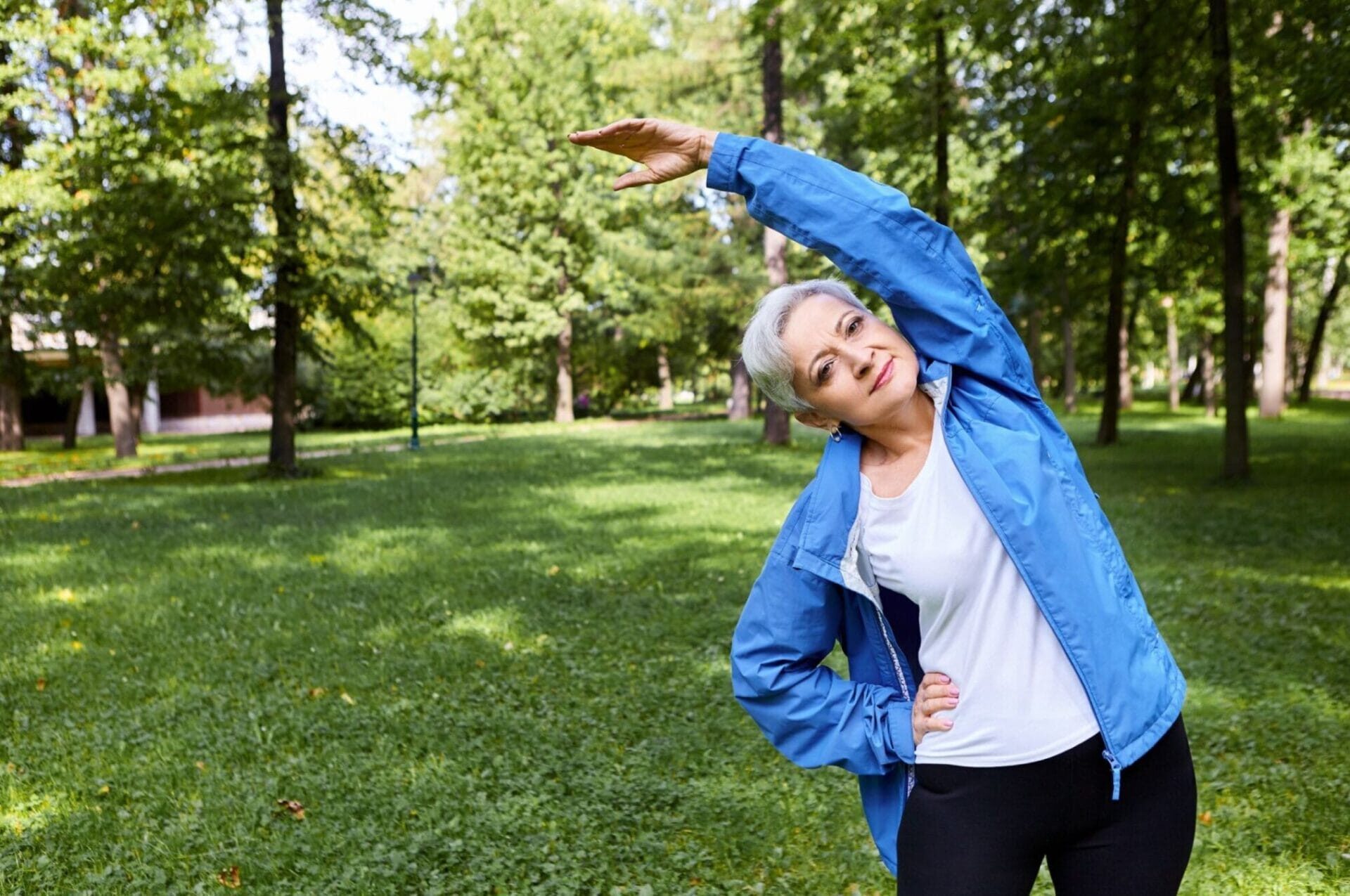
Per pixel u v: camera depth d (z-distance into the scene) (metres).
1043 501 1.61
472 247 34.72
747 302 32.38
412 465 18.66
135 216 14.55
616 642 5.93
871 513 1.71
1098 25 13.20
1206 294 27.62
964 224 16.39
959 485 1.65
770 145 1.87
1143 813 1.61
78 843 3.50
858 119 16.38
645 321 34.56
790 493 12.76
